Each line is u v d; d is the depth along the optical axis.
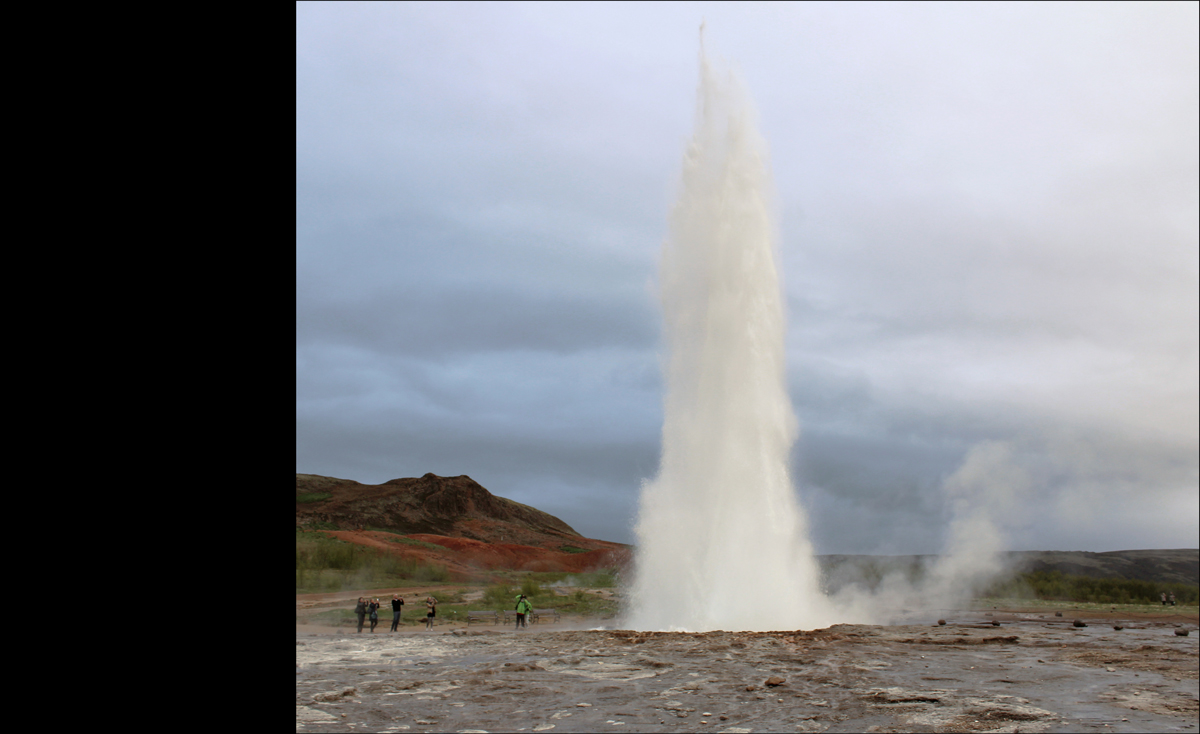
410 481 151.38
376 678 14.51
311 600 41.69
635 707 11.22
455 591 49.75
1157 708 11.01
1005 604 44.19
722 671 14.35
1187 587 62.66
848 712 10.72
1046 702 11.42
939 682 13.16
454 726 10.09
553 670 15.00
